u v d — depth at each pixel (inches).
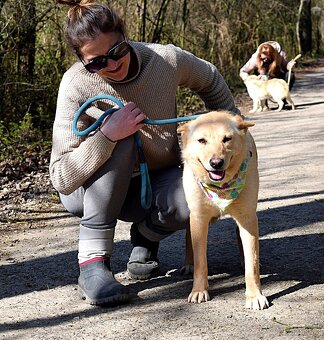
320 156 301.6
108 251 142.9
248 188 133.7
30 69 357.4
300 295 138.9
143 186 142.3
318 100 530.3
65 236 195.3
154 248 154.3
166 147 147.0
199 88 155.5
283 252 169.9
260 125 414.3
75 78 141.0
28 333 126.6
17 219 215.5
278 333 120.5
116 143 136.1
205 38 609.6
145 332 124.0
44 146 313.7
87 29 130.9
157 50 144.8
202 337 120.3
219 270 158.7
